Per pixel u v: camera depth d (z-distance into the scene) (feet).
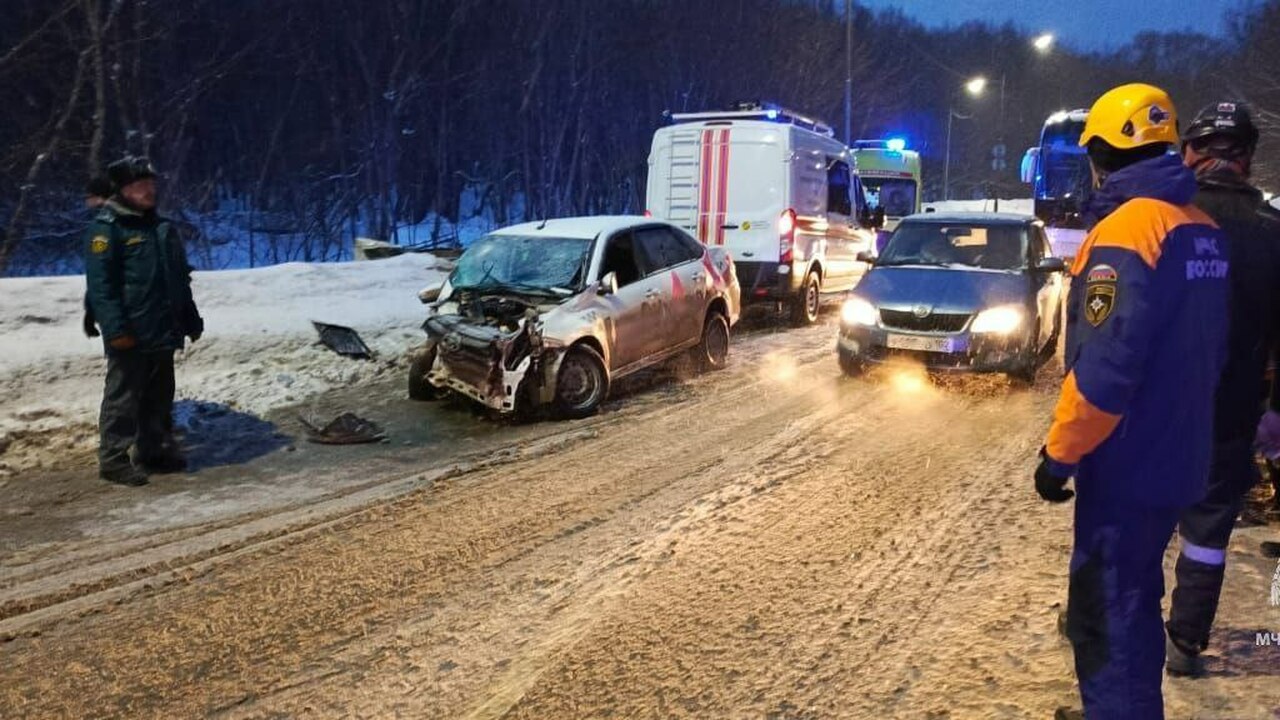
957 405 26.50
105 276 20.52
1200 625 10.96
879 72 178.40
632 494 19.11
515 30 122.21
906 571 14.84
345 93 109.70
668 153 44.75
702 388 29.94
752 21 146.82
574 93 126.11
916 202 76.84
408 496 19.44
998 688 11.14
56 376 25.93
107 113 58.29
